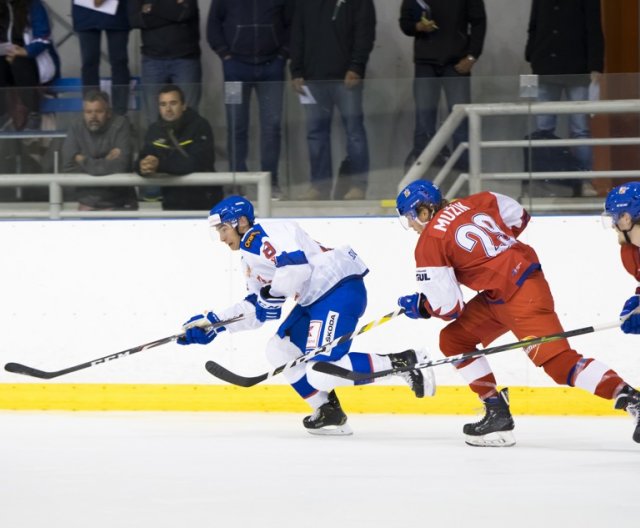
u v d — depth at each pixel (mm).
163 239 20188
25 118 20578
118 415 19516
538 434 17234
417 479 13391
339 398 19797
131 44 26516
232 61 22906
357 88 20109
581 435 17109
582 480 13242
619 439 16656
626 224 14281
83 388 20234
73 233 20359
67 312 20344
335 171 20297
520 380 19344
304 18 21922
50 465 14578
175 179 20453
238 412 19812
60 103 20516
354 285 16781
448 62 22406
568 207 19781
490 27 25641
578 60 22453
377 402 19719
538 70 22609
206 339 17094
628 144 19625
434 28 22281
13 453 15570
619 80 19625
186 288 20141
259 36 22750
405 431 17641
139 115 20453
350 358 16531
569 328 19453
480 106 19938
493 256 15289
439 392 19562
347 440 16688
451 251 15258
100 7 23609
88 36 23828
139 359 20141
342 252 16859
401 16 22453
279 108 20312
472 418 19078
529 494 12391
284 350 17234
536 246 19547
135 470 14156
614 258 19328
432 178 20156
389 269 19844
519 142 19875
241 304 17078
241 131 20406
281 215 20438
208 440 16719
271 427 18094
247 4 22688
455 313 15305
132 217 20469
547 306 15328
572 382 15188
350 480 13352
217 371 16344
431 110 20062
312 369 16328
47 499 12312
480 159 20016
